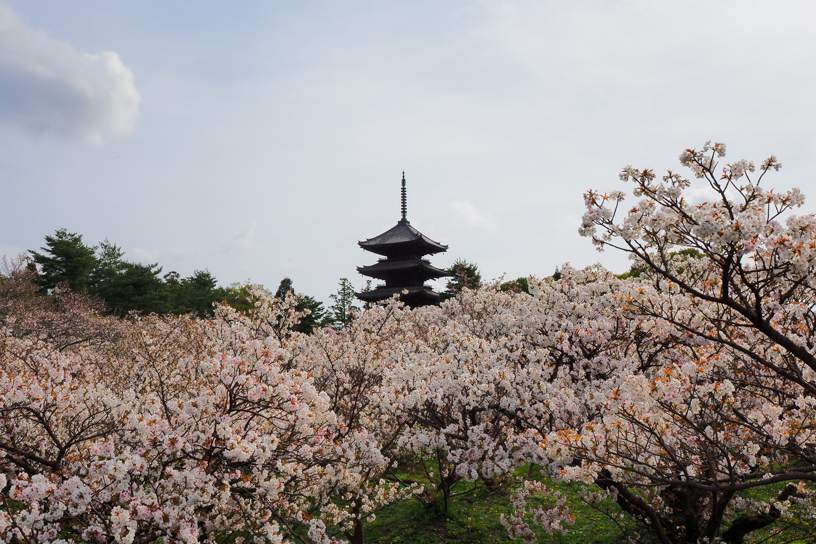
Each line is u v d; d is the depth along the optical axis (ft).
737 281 22.24
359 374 36.42
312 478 23.03
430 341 49.70
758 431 19.51
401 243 143.33
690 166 17.30
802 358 16.43
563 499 26.30
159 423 19.51
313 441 22.68
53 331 79.36
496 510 34.14
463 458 26.68
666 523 25.85
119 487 17.81
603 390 25.23
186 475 17.46
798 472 17.15
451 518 32.81
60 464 19.88
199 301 169.17
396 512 35.55
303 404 20.93
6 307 87.15
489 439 25.23
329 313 162.40
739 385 22.31
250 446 18.43
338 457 23.79
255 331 43.60
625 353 30.35
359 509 27.32
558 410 24.67
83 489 16.62
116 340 74.38
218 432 19.10
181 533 16.40
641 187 17.69
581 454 18.49
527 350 32.91
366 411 32.65
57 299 124.06
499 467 24.76
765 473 18.75
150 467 19.31
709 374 20.83
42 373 28.17
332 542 21.83
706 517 27.63
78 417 25.03
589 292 35.53
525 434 24.47
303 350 37.73
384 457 28.48
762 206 16.74
